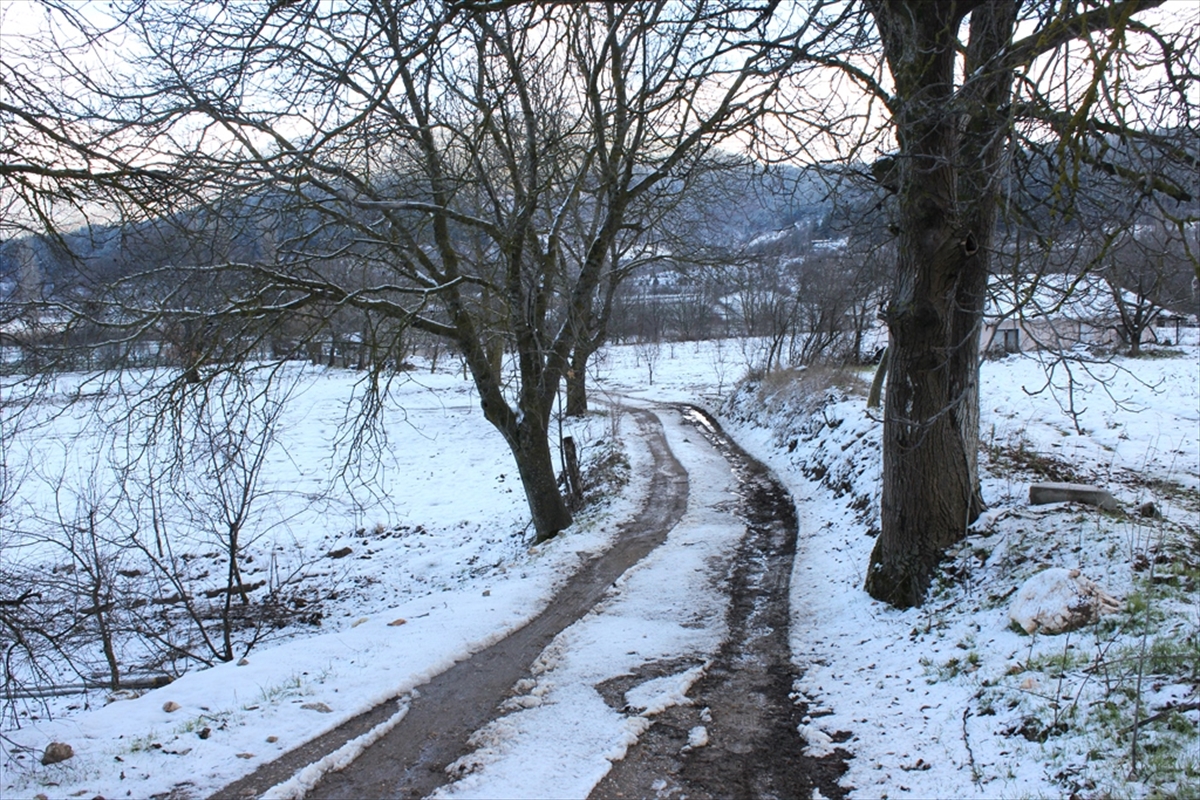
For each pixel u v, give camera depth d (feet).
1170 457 51.24
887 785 15.31
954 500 26.05
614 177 40.57
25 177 19.19
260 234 31.58
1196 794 11.89
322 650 24.52
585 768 16.87
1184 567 21.22
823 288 87.81
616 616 28.50
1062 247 16.48
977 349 25.84
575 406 98.07
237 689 21.16
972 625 22.07
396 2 18.07
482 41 24.12
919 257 24.64
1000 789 13.99
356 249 42.98
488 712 19.94
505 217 44.75
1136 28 13.26
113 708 20.18
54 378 29.04
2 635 26.63
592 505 52.34
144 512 50.49
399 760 17.35
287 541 58.70
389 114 26.71
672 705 20.33
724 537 40.47
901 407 25.93
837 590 29.37
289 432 98.84
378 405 40.40
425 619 27.71
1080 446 52.75
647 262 58.03
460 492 72.49
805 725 18.71
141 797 15.30
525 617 28.19
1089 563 22.54
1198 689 14.88
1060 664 17.65
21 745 17.69
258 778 16.16
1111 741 14.19
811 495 47.96
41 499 60.44
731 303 195.72
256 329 36.86
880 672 21.16
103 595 33.53
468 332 46.47
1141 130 13.46
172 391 33.14
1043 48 13.37
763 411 77.66
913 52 18.67
